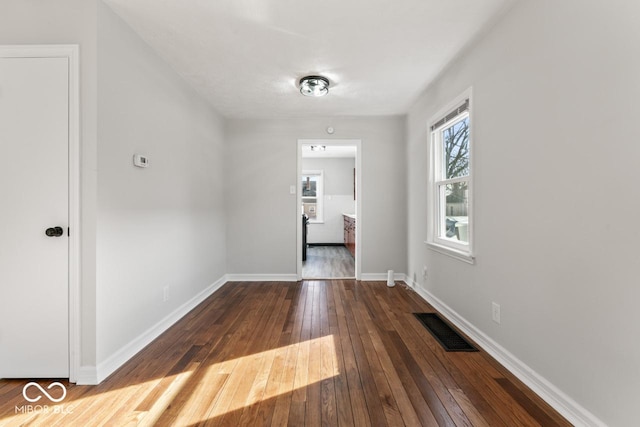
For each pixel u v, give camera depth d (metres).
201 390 1.73
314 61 2.62
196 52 2.47
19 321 1.82
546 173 1.62
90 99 1.80
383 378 1.84
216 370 1.94
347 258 6.18
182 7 1.91
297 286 4.02
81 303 1.81
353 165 7.94
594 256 1.35
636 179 1.17
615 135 1.25
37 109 1.80
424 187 3.45
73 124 1.79
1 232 1.80
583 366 1.40
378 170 4.27
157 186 2.49
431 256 3.25
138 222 2.23
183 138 2.96
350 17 2.02
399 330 2.57
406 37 2.25
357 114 4.14
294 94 3.38
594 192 1.34
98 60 1.81
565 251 1.50
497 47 2.05
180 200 2.90
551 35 1.58
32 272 1.81
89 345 1.81
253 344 2.31
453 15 1.99
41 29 1.80
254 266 4.32
